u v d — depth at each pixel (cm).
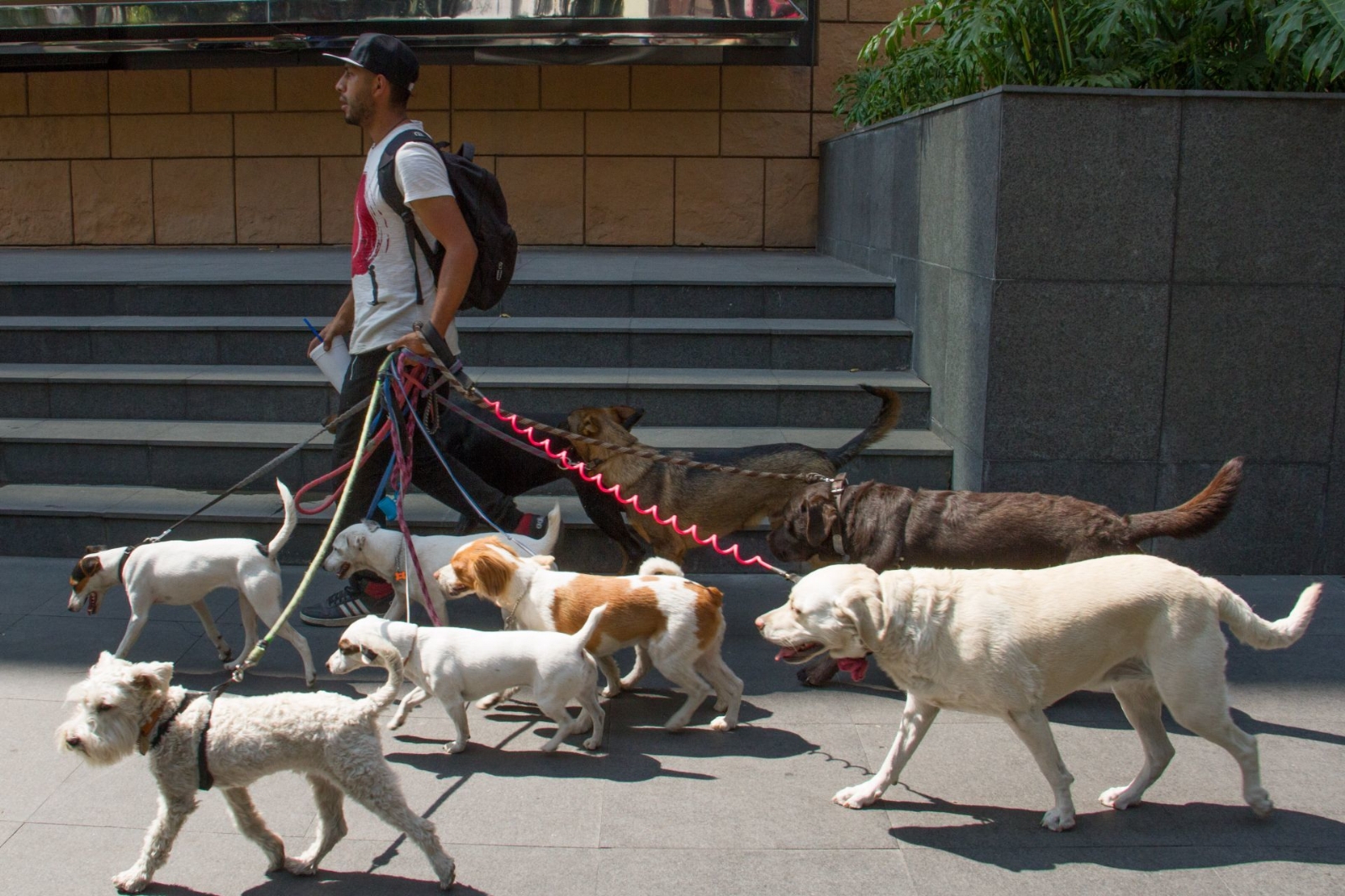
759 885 282
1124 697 321
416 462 443
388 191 400
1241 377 496
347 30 874
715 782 335
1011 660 296
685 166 937
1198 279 488
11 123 954
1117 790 321
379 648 276
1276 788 330
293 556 520
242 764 271
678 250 941
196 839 302
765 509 453
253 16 867
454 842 300
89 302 687
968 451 521
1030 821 312
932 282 588
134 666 271
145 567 391
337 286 683
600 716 354
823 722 377
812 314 684
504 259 421
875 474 546
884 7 916
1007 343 491
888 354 634
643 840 303
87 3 884
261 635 446
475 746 357
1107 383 495
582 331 633
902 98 720
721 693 372
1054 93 472
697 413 591
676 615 360
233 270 757
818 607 303
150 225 959
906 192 648
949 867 290
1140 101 474
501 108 932
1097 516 378
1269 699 390
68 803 316
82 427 583
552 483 552
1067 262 486
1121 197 481
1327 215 483
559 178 939
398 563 413
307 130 938
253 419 598
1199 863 292
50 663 411
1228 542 509
